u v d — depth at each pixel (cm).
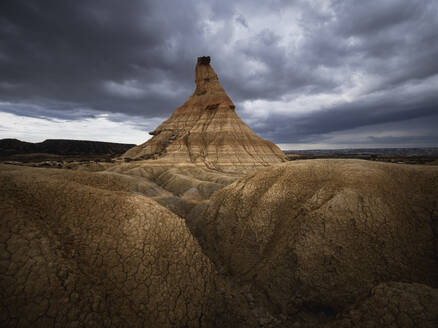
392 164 939
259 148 5516
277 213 961
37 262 466
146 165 4334
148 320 531
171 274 641
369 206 723
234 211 1166
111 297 516
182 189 2773
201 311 636
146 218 698
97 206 661
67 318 433
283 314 630
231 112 6331
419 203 739
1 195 553
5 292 412
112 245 598
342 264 628
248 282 779
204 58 7562
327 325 523
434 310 415
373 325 450
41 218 563
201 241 1175
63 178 788
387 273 597
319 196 844
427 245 646
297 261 688
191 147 5544
